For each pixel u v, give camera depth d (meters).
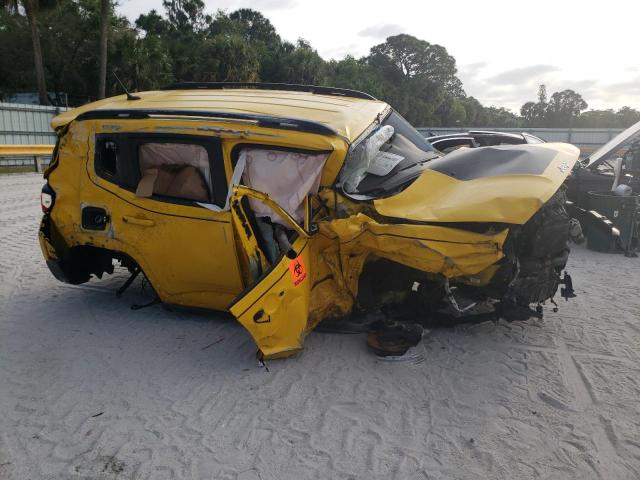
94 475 2.64
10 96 32.91
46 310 4.74
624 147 8.00
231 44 36.41
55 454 2.80
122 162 4.13
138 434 2.97
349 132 4.00
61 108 21.27
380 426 3.06
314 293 3.83
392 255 3.63
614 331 4.36
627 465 2.73
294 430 3.02
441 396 3.38
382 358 3.80
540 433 3.00
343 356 3.87
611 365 3.77
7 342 4.11
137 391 3.42
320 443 2.90
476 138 8.54
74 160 4.32
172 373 3.64
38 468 2.69
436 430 3.03
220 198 3.84
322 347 4.00
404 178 4.09
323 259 3.84
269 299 3.44
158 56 32.78
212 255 3.91
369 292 4.01
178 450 2.84
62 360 3.82
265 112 4.10
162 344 4.07
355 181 3.90
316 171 3.76
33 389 3.44
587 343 4.13
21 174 16.25
